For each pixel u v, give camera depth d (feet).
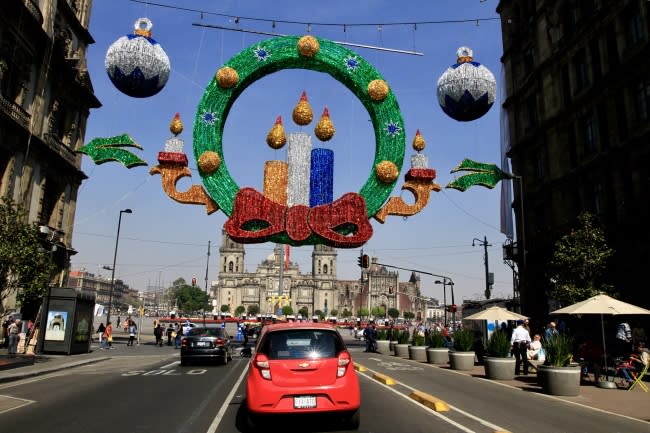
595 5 80.89
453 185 64.39
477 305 106.63
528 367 54.44
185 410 29.25
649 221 63.52
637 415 29.58
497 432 23.34
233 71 61.62
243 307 501.97
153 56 44.83
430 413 28.63
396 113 63.52
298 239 59.31
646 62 66.90
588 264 62.90
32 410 29.68
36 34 83.20
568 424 26.45
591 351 45.73
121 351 88.58
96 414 28.22
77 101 105.19
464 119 50.55
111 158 60.49
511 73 114.32
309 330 24.09
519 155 108.17
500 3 119.65
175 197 61.11
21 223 62.44
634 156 68.54
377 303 526.16
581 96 82.64
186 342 59.16
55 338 73.82
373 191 62.39
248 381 23.20
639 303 64.54
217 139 61.77
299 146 61.98
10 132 77.87
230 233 58.90
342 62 63.05
